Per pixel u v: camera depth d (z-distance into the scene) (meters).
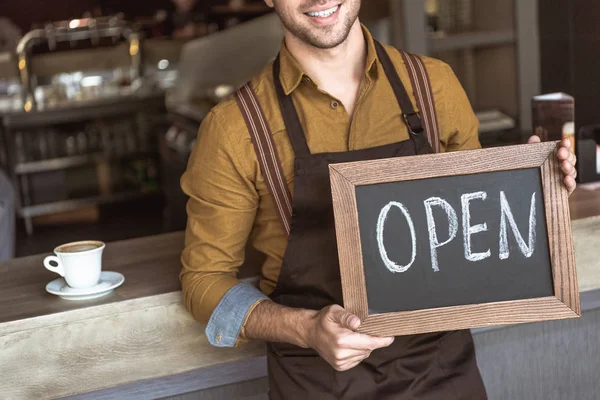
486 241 1.47
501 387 2.04
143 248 2.09
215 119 1.56
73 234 6.00
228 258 1.60
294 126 1.54
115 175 6.47
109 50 6.48
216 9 8.01
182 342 1.76
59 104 5.95
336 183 1.43
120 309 1.70
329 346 1.38
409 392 1.58
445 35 3.28
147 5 8.66
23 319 1.64
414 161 1.45
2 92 6.04
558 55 2.94
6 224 3.54
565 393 2.11
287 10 1.50
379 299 1.45
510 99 3.36
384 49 1.62
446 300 1.46
